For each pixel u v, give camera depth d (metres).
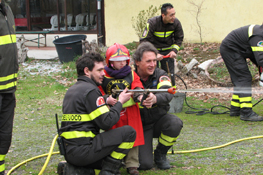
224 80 7.88
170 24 5.69
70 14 13.55
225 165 3.31
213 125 4.89
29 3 13.85
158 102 2.90
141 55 2.96
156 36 5.84
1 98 2.82
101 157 2.65
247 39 4.99
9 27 2.85
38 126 4.99
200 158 3.55
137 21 11.62
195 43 12.22
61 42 11.16
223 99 6.66
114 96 2.87
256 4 11.44
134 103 2.98
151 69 3.02
